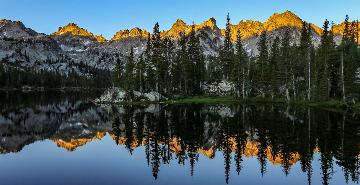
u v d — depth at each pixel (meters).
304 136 39.84
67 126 59.25
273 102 93.81
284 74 99.19
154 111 75.19
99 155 33.88
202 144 37.84
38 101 120.62
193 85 121.38
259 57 113.38
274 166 28.14
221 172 26.69
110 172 27.09
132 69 114.25
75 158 32.66
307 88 96.19
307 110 69.75
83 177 25.67
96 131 51.78
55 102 115.94
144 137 43.06
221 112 69.75
